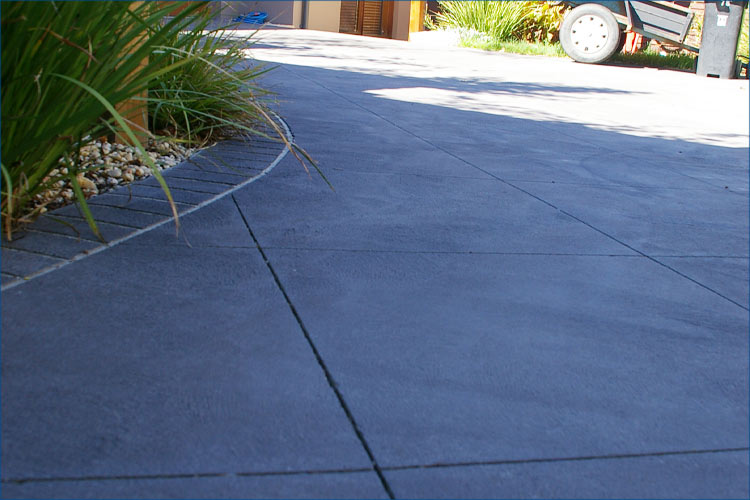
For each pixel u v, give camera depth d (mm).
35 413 1664
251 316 2254
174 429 1654
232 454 1587
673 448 1774
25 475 1456
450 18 18953
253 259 2730
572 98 9039
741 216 4141
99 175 3592
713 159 5910
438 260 2920
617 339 2355
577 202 4094
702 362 2246
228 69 4828
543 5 17844
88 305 2219
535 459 1677
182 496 1440
